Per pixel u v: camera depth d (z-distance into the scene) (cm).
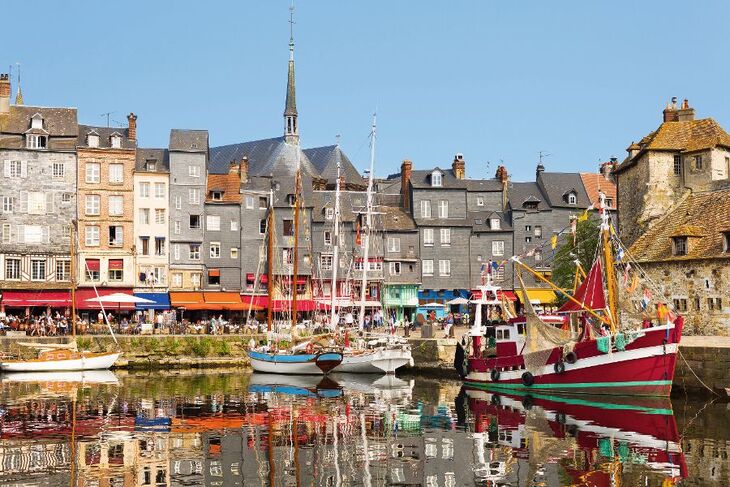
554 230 8369
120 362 6088
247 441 2881
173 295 7319
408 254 8169
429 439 2898
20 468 2450
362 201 8438
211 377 5369
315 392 4388
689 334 4694
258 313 7644
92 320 7244
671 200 5762
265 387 4675
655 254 4962
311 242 8006
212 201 7675
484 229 8331
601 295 3959
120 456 2620
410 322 7919
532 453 2628
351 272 7662
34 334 6147
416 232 8206
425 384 4878
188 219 7588
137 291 7369
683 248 4800
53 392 4331
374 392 4394
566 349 3950
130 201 7425
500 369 4362
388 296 8075
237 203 7750
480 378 4512
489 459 2566
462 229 8281
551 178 8719
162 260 7488
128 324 6625
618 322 3950
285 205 7975
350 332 6100
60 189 7281
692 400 3703
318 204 8144
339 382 5022
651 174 5766
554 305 6888
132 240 7412
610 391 3800
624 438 2827
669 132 5909
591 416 3303
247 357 6431
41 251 7169
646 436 2848
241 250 7756
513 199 8519
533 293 8075
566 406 3612
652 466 2414
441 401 3925
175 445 2798
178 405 3794
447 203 8319
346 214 8225
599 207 4172
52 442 2841
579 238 6444
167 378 5272
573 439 2833
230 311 7575
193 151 7619
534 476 2344
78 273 7231
